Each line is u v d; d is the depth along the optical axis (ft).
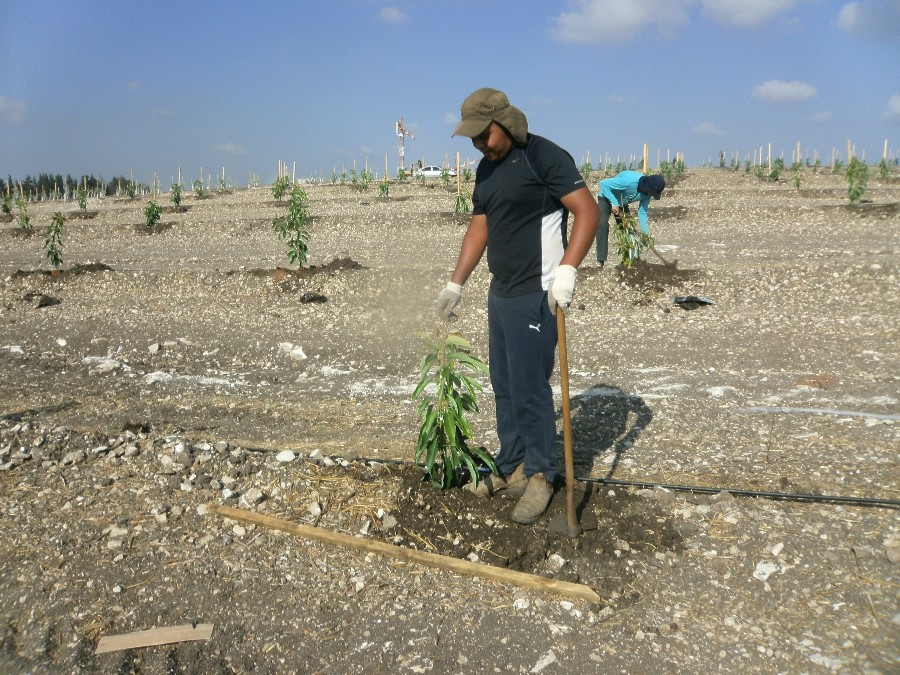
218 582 10.27
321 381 22.29
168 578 10.32
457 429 12.55
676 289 32.63
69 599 9.86
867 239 44.60
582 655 8.92
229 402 20.25
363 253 49.08
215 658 8.93
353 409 19.21
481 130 10.50
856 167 57.62
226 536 11.28
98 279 39.88
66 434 14.43
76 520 11.64
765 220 55.06
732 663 8.72
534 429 11.66
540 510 11.54
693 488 12.84
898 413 17.15
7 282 40.16
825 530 11.20
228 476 13.10
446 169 96.94
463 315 30.53
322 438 16.79
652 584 10.18
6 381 22.50
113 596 9.95
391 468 13.71
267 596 10.02
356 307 32.58
